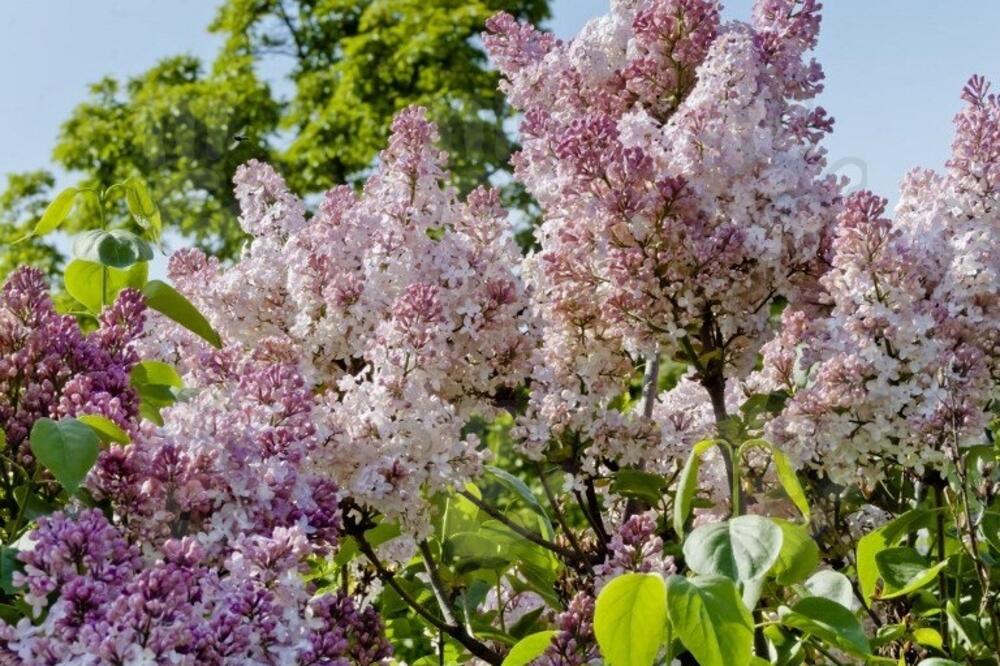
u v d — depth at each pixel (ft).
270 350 10.62
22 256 67.82
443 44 64.13
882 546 9.59
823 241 10.68
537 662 8.50
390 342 9.50
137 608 6.32
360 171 65.41
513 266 11.12
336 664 6.96
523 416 10.93
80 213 67.87
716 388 10.69
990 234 10.09
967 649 9.81
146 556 7.35
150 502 7.38
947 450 9.21
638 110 11.98
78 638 6.41
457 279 10.66
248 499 7.58
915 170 10.67
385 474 9.25
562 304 10.54
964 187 10.29
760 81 11.61
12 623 7.25
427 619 10.06
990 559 9.61
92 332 9.07
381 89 65.36
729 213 10.40
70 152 68.54
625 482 10.87
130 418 8.21
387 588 11.55
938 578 10.34
